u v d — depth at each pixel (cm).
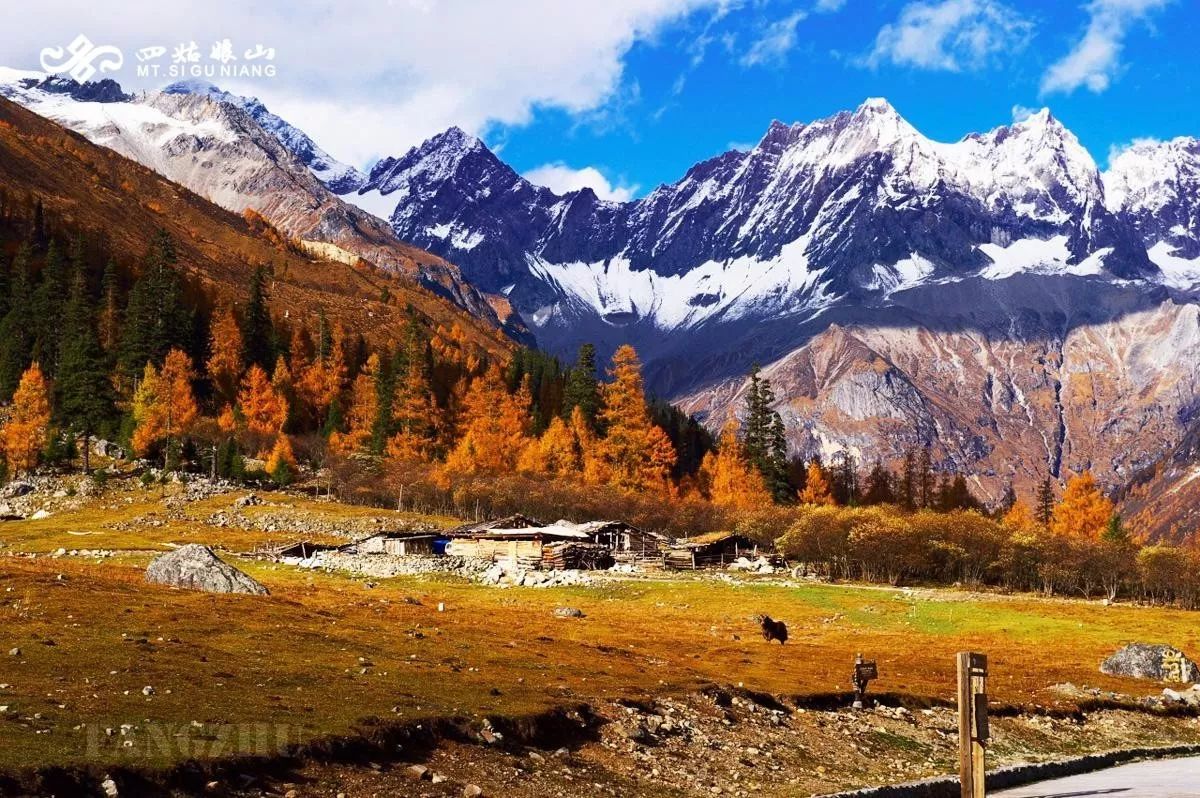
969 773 3306
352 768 3250
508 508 19038
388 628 5938
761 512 18675
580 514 19538
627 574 13588
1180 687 8019
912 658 8344
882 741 4944
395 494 19275
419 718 3681
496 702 4106
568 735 4000
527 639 6481
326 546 14462
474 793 3222
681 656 7019
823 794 3847
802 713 5119
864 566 15662
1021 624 11000
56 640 4291
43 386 19338
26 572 6072
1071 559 15200
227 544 14225
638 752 3966
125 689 3638
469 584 12569
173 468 18438
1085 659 9119
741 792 3762
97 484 17338
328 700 3816
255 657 4447
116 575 6856
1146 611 12262
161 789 2852
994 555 15838
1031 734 5703
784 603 11700
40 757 2817
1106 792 4447
